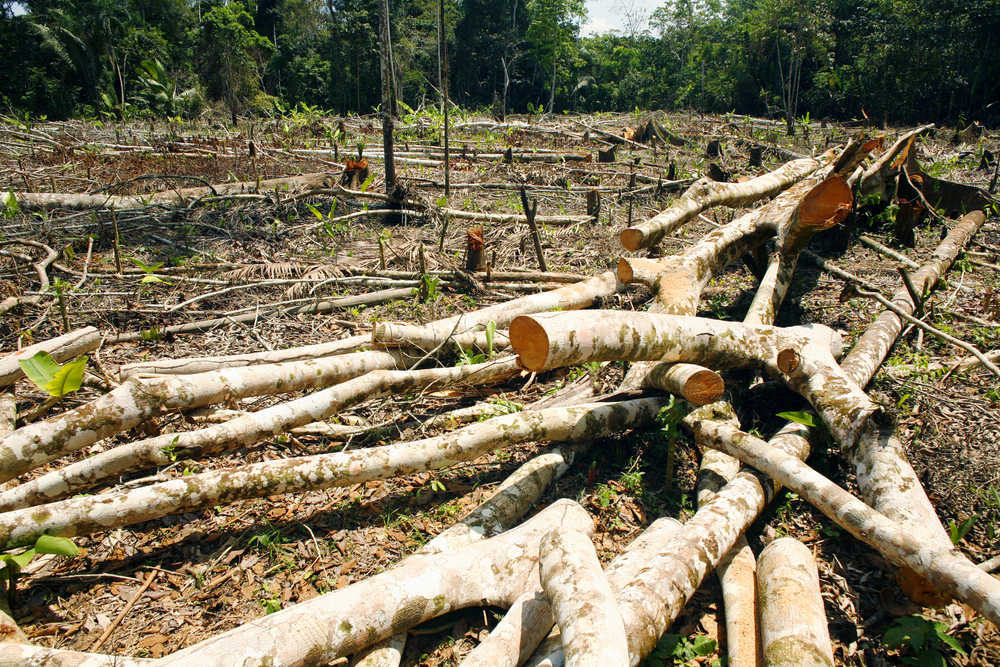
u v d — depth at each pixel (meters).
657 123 16.77
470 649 2.53
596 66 43.38
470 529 2.95
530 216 6.11
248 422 3.39
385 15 7.98
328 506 3.34
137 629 2.61
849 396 3.25
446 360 4.65
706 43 33.38
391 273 6.05
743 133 18.48
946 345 4.54
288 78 35.44
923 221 7.46
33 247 6.63
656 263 4.75
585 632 1.92
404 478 3.55
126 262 6.45
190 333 5.05
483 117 24.08
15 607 2.70
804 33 24.36
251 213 7.98
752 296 5.67
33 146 12.41
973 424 3.54
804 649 2.08
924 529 2.54
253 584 2.85
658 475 3.57
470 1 37.78
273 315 5.32
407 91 31.83
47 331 4.96
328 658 2.28
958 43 22.53
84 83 29.23
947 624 2.52
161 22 33.00
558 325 3.06
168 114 23.33
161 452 3.18
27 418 3.82
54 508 2.77
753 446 3.08
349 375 4.05
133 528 3.15
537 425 3.44
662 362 3.78
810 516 3.18
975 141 15.55
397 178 9.73
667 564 2.47
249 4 41.22
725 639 2.52
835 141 16.38
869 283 5.77
